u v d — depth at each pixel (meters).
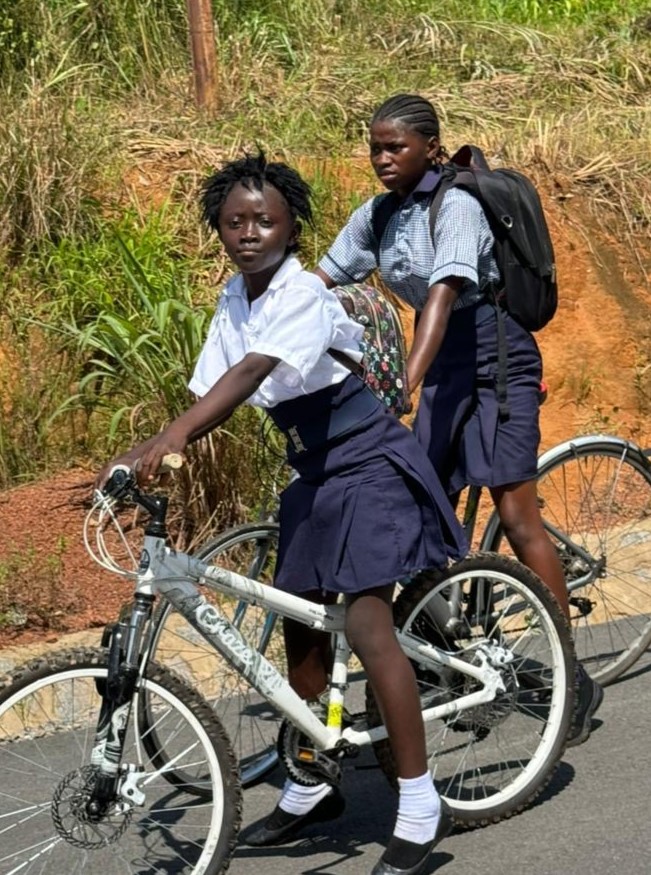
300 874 5.46
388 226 6.18
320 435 5.19
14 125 10.49
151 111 12.14
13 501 8.86
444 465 6.38
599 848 5.52
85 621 7.55
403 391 5.55
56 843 5.37
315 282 5.01
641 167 11.38
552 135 11.48
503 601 6.21
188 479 8.30
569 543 7.00
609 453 7.21
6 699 4.88
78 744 6.11
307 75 12.88
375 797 6.07
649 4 15.13
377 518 5.17
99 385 9.56
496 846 5.59
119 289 9.66
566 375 10.21
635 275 10.77
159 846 5.46
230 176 5.00
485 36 14.21
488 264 6.16
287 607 5.30
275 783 6.27
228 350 5.18
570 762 6.29
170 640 6.49
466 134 11.91
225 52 13.01
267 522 6.16
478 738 6.01
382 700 5.25
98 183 10.83
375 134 6.04
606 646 7.35
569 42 14.27
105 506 4.81
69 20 12.66
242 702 6.49
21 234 10.37
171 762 5.21
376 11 14.36
